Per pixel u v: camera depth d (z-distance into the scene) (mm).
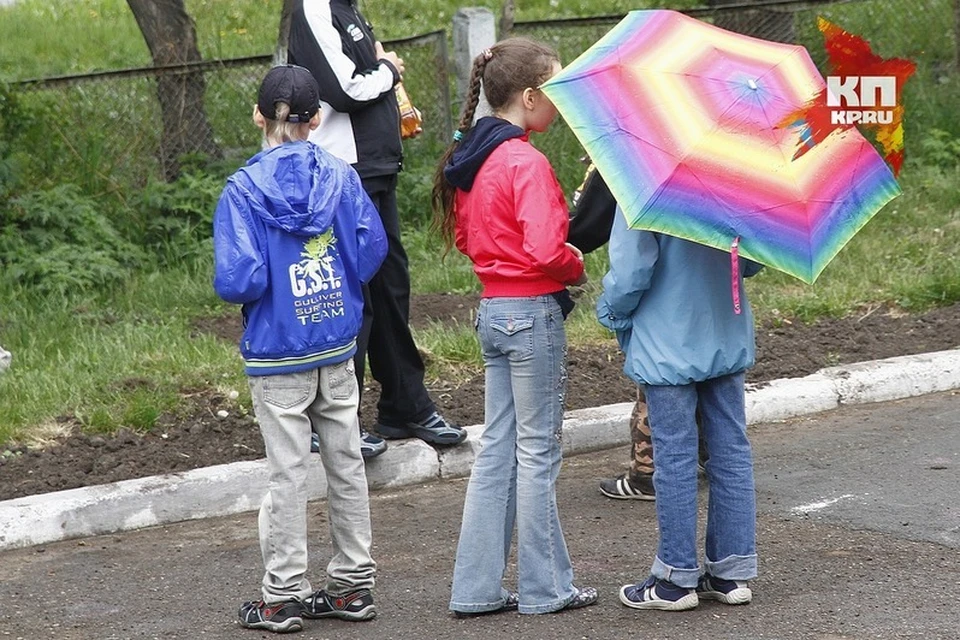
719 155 10344
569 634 11367
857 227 10750
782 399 18281
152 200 25328
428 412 16562
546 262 11055
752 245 10297
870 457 16312
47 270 23078
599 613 11836
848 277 22938
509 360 11570
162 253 25203
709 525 11898
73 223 24422
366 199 11844
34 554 14180
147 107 26031
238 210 11164
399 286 16094
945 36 32656
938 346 20250
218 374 18250
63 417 16953
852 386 18766
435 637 11445
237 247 11055
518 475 11719
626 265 11195
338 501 11797
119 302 22922
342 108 15391
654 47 10977
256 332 11352
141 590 12961
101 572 13516
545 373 11523
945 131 30172
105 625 12055
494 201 11312
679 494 11523
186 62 27641
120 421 16766
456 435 16641
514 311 11430
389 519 15016
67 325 21375
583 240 12398
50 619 12242
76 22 45000
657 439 11539
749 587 12328
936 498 14719
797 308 21359
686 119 10453
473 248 11617
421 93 27453
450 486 16250
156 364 18688
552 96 10844
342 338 11562
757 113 10570
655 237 11211
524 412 11617
